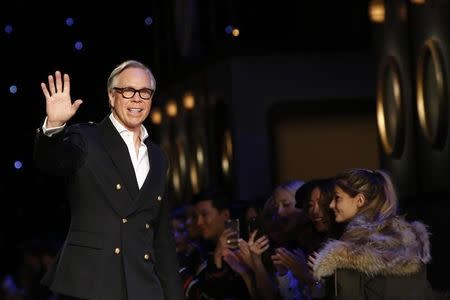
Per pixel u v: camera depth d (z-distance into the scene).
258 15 38.97
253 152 38.84
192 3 44.03
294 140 38.97
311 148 39.06
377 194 12.28
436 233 21.69
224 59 39.56
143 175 12.09
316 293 14.35
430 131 25.34
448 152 24.67
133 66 11.91
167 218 12.52
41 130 11.24
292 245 16.16
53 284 11.68
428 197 23.94
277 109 38.97
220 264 16.52
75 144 11.60
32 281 30.44
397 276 11.56
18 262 35.41
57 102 11.19
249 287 15.97
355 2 38.97
